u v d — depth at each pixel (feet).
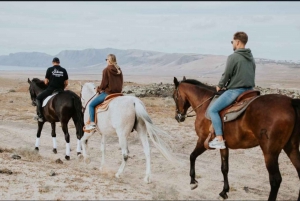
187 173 31.24
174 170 32.17
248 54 22.74
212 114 23.12
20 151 38.11
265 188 27.66
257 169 33.30
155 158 36.94
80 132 36.60
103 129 29.45
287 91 106.73
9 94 104.63
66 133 37.01
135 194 24.43
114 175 29.78
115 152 39.86
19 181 26.25
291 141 21.07
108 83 29.43
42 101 38.93
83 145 33.32
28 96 100.48
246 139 22.16
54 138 40.16
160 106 81.35
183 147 42.80
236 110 22.02
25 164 31.89
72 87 124.67
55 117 37.91
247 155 38.42
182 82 27.40
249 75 22.72
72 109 36.70
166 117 64.90
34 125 57.67
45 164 33.01
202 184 28.14
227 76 22.91
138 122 27.91
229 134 22.70
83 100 33.58
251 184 28.66
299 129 20.77
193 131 52.13
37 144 40.50
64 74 39.47
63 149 42.47
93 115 29.78
